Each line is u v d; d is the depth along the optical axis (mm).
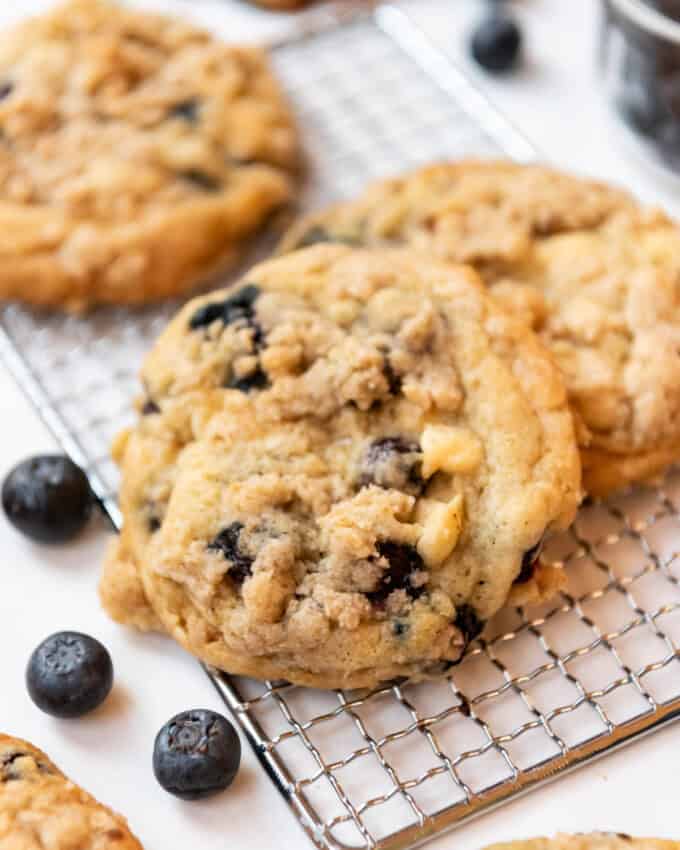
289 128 562
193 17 616
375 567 449
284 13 618
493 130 570
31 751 447
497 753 452
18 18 610
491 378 465
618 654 465
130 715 461
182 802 449
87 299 533
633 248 502
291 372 470
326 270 485
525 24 611
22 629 474
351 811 441
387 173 565
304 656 451
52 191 534
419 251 498
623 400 481
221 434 464
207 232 534
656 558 480
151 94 551
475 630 457
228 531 454
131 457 474
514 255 499
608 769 452
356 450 463
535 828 444
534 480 457
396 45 600
